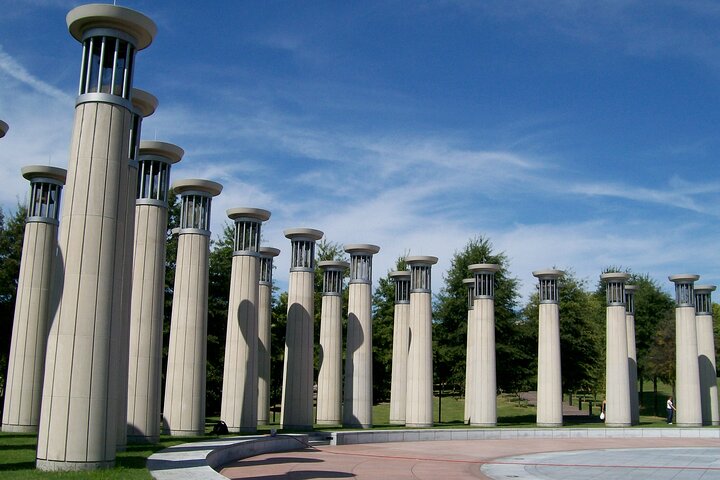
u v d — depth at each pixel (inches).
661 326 2325.3
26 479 502.9
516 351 2020.2
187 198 1064.8
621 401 1585.9
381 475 712.4
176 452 686.5
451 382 2075.5
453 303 2090.3
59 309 588.7
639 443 1255.5
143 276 922.7
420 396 1477.6
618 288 1631.4
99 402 580.4
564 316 2039.9
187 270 1048.2
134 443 874.8
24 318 1072.8
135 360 901.2
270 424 1531.7
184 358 1026.1
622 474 769.6
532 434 1365.7
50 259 1103.0
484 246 2208.4
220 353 1875.0
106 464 578.6
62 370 576.7
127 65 634.2
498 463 869.2
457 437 1289.4
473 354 1549.0
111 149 611.2
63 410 571.2
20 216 1669.5
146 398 892.6
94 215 597.0
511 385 2073.1
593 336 2100.1
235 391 1138.7
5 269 1587.1
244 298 1163.3
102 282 593.3
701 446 1193.4
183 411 1013.2
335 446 1069.1
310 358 1318.9
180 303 1043.3
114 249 605.3
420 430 1246.9
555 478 727.1
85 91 618.8
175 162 968.9
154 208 938.1
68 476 516.7
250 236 1181.7
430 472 757.3
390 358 2229.3
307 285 1339.8
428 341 1505.9
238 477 641.0
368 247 1483.8
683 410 1669.5
